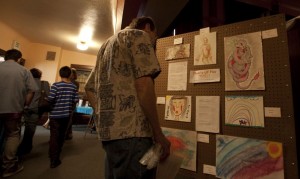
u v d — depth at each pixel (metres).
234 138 1.09
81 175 2.20
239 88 1.11
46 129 4.76
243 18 2.26
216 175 1.11
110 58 0.81
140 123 0.74
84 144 3.66
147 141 0.75
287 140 0.95
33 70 2.86
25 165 2.41
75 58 6.43
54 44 5.91
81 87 6.26
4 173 2.05
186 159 1.22
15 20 4.36
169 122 1.35
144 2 2.72
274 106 1.00
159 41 1.50
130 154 0.70
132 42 0.78
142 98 0.71
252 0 2.07
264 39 1.08
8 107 2.09
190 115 1.27
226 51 1.19
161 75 1.44
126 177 0.70
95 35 4.91
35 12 3.92
